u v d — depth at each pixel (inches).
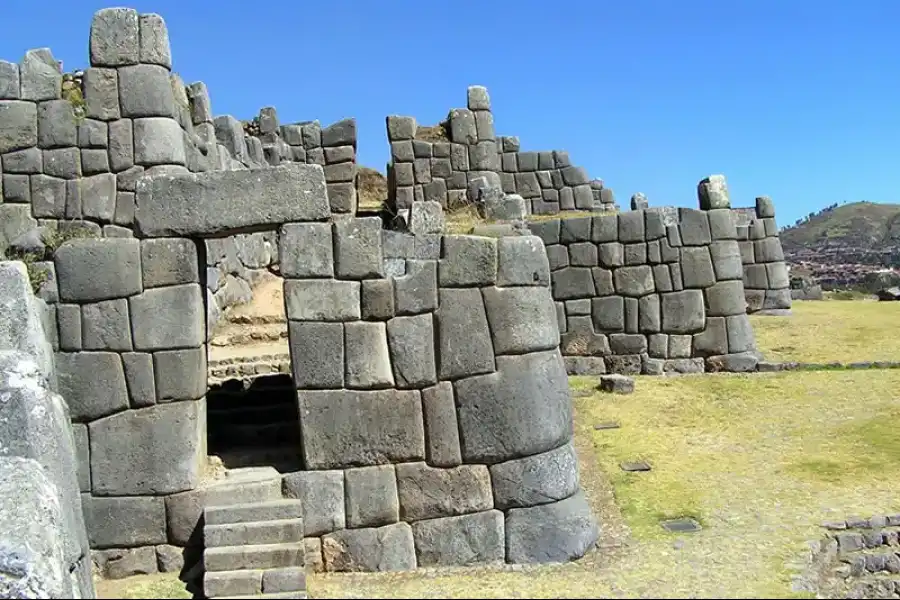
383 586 275.3
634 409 487.8
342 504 295.7
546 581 275.3
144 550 294.7
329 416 298.0
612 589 265.3
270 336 535.2
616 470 389.4
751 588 262.7
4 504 232.2
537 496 301.4
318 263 299.9
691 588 263.7
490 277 305.9
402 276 303.6
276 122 821.2
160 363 298.4
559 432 310.2
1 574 216.5
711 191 581.3
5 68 488.1
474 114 832.9
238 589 260.7
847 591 287.9
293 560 271.9
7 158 485.1
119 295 298.5
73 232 454.0
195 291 301.6
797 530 315.3
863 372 546.0
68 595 232.4
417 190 824.3
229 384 411.8
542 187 917.2
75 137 488.4
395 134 823.1
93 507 294.7
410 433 300.4
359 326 300.5
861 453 404.2
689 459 404.5
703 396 510.9
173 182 299.9
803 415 468.1
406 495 298.5
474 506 299.3
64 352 297.6
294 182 300.0
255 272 652.7
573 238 586.9
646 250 579.2
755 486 365.7
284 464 315.9
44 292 298.0
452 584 274.7
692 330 575.5
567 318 586.9
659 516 334.3
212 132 595.5
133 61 492.7
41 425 259.4
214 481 301.7
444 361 301.7
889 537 317.4
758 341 649.0
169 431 297.1
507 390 303.7
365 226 302.0
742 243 819.4
